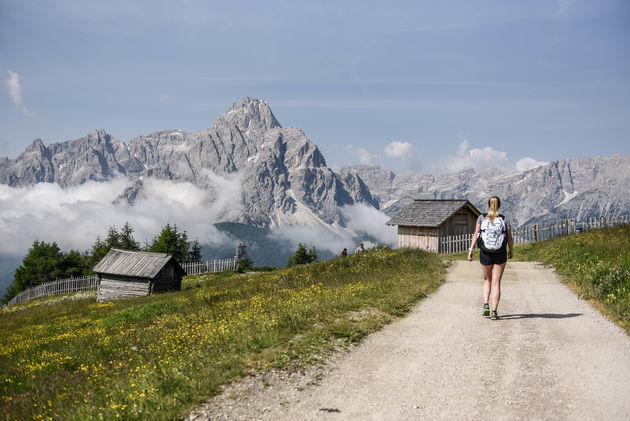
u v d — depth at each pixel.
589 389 5.91
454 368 6.87
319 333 8.76
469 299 12.43
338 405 5.67
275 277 27.08
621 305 10.06
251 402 5.82
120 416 5.69
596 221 30.42
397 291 13.31
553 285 14.31
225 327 10.06
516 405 5.52
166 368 7.51
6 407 7.57
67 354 12.38
